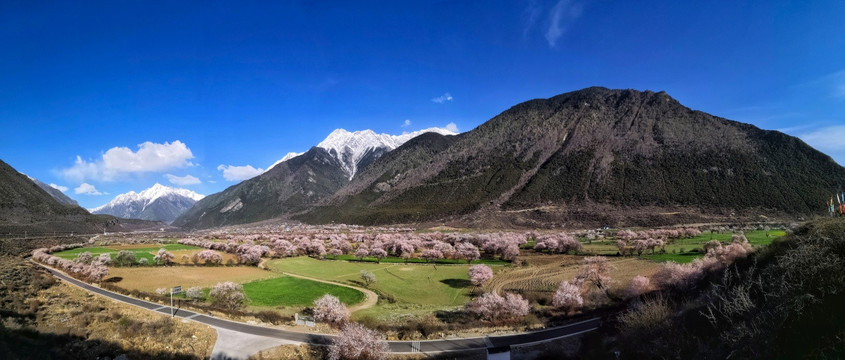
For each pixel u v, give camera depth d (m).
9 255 99.00
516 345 40.88
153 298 56.88
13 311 41.59
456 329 45.88
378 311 56.25
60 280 69.25
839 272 22.69
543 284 70.75
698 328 29.02
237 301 55.50
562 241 110.19
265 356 36.00
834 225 28.84
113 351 34.62
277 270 90.25
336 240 133.00
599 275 63.34
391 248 124.62
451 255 108.25
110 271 79.31
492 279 77.69
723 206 192.50
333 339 38.72
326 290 69.25
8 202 190.75
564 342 41.19
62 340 35.12
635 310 40.59
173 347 37.16
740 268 37.78
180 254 107.88
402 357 37.78
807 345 19.95
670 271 53.38
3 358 28.53
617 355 31.92
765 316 24.17
